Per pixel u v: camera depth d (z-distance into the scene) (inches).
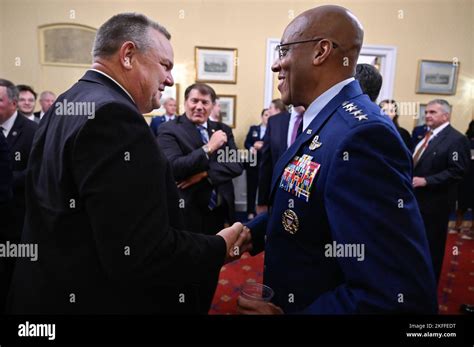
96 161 26.0
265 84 182.7
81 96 29.6
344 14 31.4
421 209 88.9
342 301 25.2
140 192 27.0
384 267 24.2
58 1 174.9
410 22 180.7
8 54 176.9
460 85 187.9
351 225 24.9
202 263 30.8
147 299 31.8
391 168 25.3
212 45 178.7
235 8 176.7
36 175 32.8
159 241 27.5
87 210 26.4
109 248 26.2
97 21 177.3
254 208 169.0
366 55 181.9
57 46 179.3
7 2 173.3
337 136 28.1
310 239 30.7
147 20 34.3
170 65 36.1
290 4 177.3
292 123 86.5
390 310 23.7
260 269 106.4
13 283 34.7
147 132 28.5
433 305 25.4
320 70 31.8
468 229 158.4
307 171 30.5
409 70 185.2
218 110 163.5
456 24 182.5
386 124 26.7
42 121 34.5
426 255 25.5
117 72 32.9
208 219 72.8
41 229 31.2
